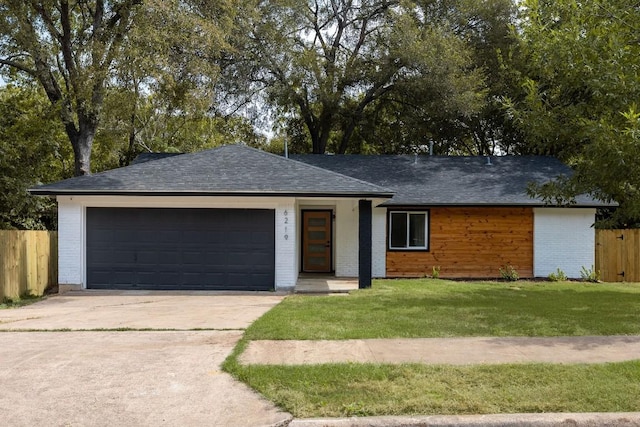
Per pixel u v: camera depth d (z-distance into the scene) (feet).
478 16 85.56
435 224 54.95
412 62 77.05
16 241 42.01
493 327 26.35
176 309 33.09
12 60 64.03
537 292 41.11
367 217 43.42
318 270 58.49
